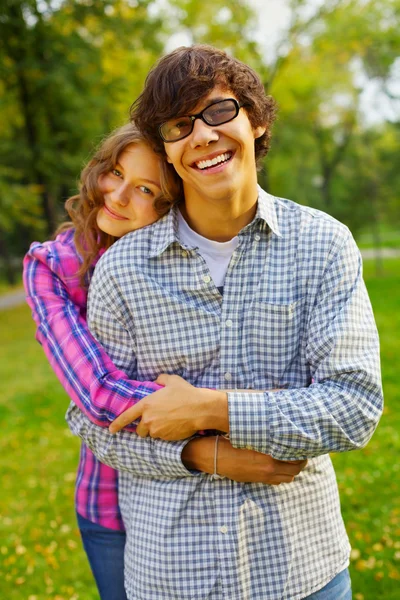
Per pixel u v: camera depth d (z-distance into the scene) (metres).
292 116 21.12
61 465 5.71
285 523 1.70
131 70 16.73
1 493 5.17
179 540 1.68
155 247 1.81
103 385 1.78
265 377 1.74
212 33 15.26
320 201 27.75
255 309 1.74
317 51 16.12
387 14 15.70
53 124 16.59
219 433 1.75
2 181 15.28
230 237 1.79
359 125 24.47
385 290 16.66
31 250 2.13
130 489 1.85
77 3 15.46
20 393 8.45
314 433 1.61
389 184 23.09
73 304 2.04
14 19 14.98
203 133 1.62
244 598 1.66
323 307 1.71
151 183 2.03
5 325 16.31
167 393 1.68
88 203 2.14
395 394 6.84
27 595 3.67
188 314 1.75
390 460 5.03
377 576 3.46
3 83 16.23
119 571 2.05
